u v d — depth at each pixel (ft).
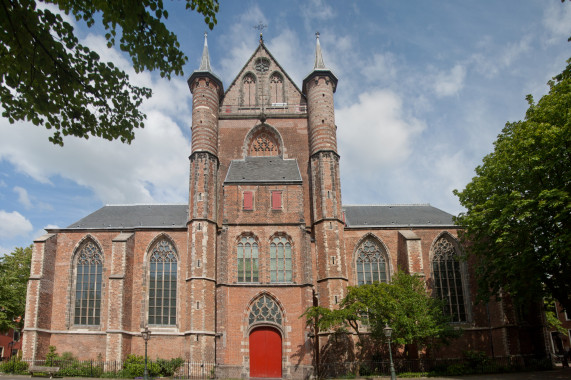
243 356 128.67
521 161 100.17
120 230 152.35
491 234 106.32
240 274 137.80
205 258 137.49
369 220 164.25
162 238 152.25
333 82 167.84
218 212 152.76
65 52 36.94
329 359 128.98
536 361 131.44
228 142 164.04
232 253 138.72
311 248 147.95
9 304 155.33
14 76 35.42
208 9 39.55
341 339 128.67
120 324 135.13
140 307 144.36
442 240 157.48
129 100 43.04
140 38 38.55
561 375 111.24
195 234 140.15
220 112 168.86
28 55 34.22
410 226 156.56
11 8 31.86
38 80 36.88
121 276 139.44
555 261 89.56
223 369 126.41
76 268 150.82
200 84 159.43
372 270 154.61
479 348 144.66
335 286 137.90
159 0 36.78
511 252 101.86
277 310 134.00
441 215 168.14
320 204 147.84
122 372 124.98
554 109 96.22
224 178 159.63
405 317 119.34
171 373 130.82
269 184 145.79
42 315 140.05
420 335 120.57
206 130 154.20
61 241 152.05
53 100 38.91
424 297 130.52
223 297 132.16
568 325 209.77
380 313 120.88
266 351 130.93
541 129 94.84
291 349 129.49
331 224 144.77
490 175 111.24
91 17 36.81
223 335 128.57
